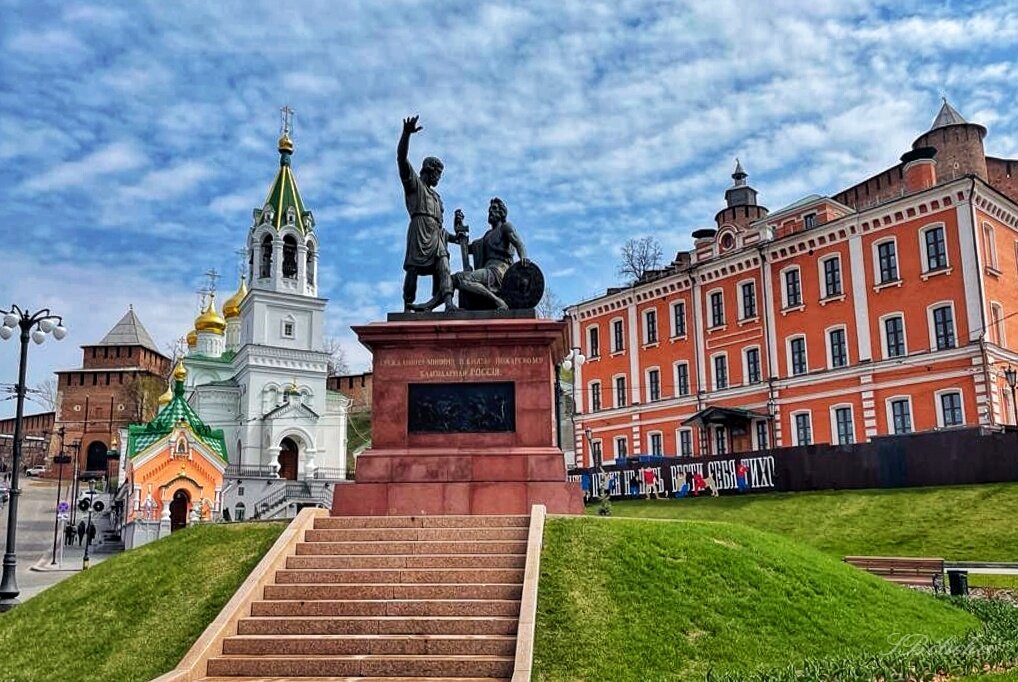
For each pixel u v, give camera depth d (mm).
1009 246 47250
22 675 12773
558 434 23406
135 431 61344
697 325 58656
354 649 12344
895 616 14656
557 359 20922
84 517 68688
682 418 58719
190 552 16516
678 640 12273
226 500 64750
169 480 54969
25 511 73312
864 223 49344
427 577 14109
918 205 46875
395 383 18969
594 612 12852
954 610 16875
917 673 11156
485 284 20672
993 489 32406
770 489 40969
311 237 80812
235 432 76688
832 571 16281
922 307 46375
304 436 74125
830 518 34312
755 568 14945
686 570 14375
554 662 11641
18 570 42375
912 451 36125
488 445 18594
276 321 76938
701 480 44438
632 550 14820
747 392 54938
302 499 64438
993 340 44312
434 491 18031
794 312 52812
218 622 12734
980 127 63719
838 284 50719
